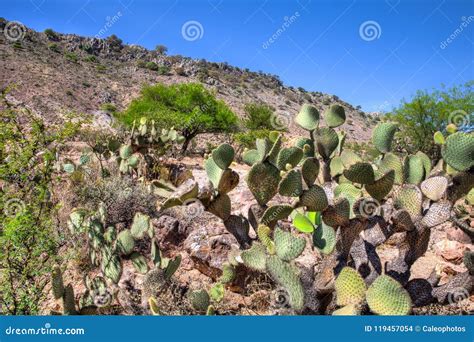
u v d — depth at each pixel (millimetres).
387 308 2189
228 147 3184
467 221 4742
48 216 4320
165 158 11891
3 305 3156
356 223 2611
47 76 50875
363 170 2686
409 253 2695
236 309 3229
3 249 3387
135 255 3354
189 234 4629
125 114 23109
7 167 4344
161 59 74125
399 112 19438
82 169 7457
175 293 3162
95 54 69312
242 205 6000
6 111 4602
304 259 3764
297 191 2748
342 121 4191
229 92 64375
